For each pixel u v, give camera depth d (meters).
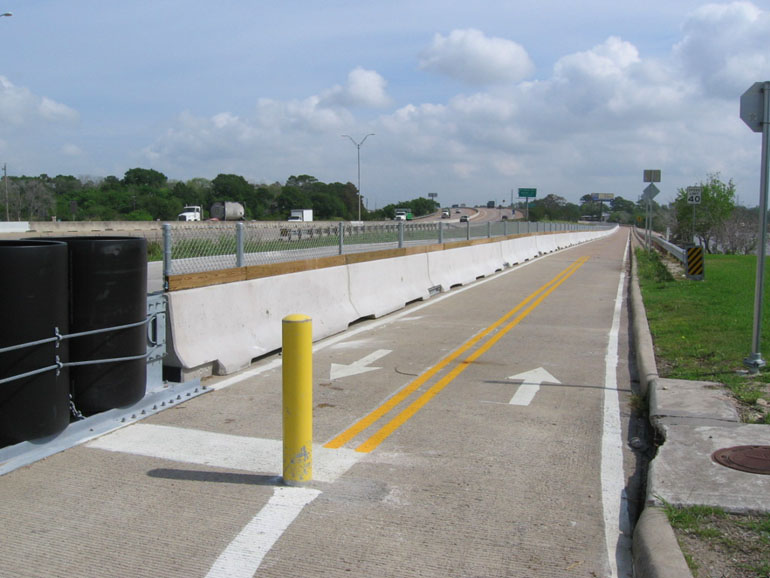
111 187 95.94
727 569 3.37
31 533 3.95
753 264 25.25
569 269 25.66
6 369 4.98
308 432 4.66
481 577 3.49
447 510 4.29
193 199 98.69
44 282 5.11
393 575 3.50
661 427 5.57
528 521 4.16
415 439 5.68
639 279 20.23
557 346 9.92
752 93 7.36
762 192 7.44
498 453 5.36
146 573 3.51
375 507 4.32
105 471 4.89
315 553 3.72
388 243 14.25
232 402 6.75
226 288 8.17
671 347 9.05
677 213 54.53
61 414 5.34
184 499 4.42
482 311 13.62
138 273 6.04
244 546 3.80
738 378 7.17
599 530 4.05
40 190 76.56
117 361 5.87
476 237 22.84
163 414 6.32
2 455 4.95
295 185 122.44
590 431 5.96
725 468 4.63
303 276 10.15
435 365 8.56
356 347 9.70
